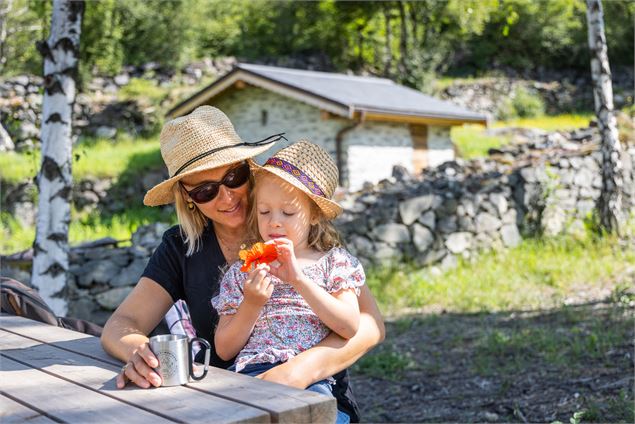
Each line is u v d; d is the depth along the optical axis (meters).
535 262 10.36
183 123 2.82
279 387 2.06
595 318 7.30
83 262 8.42
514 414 5.01
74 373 2.31
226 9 32.81
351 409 2.77
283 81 15.56
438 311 8.70
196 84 27.16
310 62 32.22
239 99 17.64
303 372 2.45
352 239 10.03
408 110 15.69
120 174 18.39
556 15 34.12
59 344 2.77
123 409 1.90
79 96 23.09
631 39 34.38
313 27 32.59
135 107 23.47
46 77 5.86
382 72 32.59
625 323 6.91
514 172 11.57
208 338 2.86
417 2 30.39
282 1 32.84
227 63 28.39
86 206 17.92
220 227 2.88
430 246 10.53
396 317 8.58
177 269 2.89
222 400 1.95
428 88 29.33
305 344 2.62
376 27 32.75
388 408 5.52
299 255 2.69
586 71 34.78
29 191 17.22
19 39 24.75
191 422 1.76
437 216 10.70
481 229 11.01
